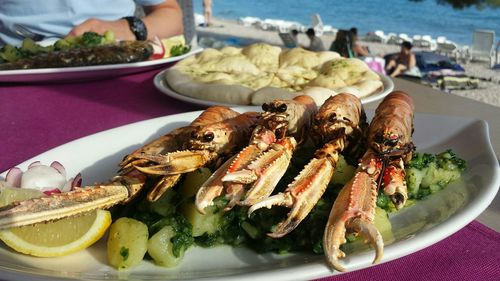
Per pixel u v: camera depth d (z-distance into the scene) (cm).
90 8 95
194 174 31
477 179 32
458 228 27
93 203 28
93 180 36
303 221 28
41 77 62
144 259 28
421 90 62
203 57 74
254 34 448
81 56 68
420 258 27
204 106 54
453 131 40
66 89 63
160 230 27
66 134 48
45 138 47
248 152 32
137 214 30
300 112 39
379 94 55
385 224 27
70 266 27
